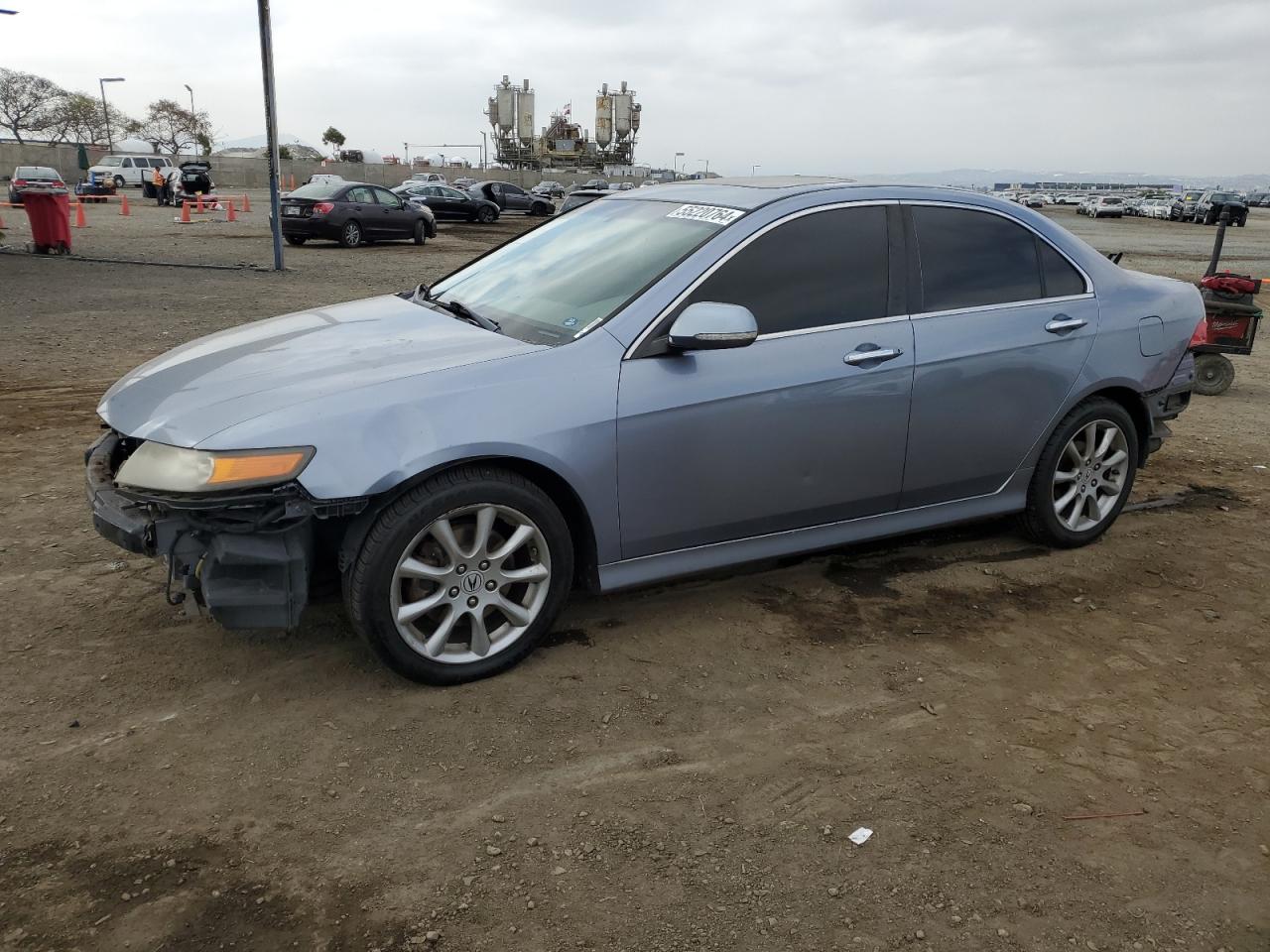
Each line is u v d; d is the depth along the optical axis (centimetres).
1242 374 985
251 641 355
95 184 4309
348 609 315
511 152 11338
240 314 1128
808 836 264
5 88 8794
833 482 385
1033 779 294
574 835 261
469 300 403
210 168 5994
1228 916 242
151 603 382
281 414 297
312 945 221
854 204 391
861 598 413
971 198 422
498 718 314
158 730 301
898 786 288
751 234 366
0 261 1579
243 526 290
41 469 538
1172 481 600
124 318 1067
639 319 344
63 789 271
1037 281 432
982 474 427
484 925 229
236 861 247
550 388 324
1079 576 445
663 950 223
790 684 342
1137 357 454
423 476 308
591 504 336
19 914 226
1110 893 247
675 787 283
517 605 337
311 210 2192
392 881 242
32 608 374
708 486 357
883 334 385
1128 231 4194
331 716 311
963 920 236
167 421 307
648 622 384
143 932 223
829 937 229
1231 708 339
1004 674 356
